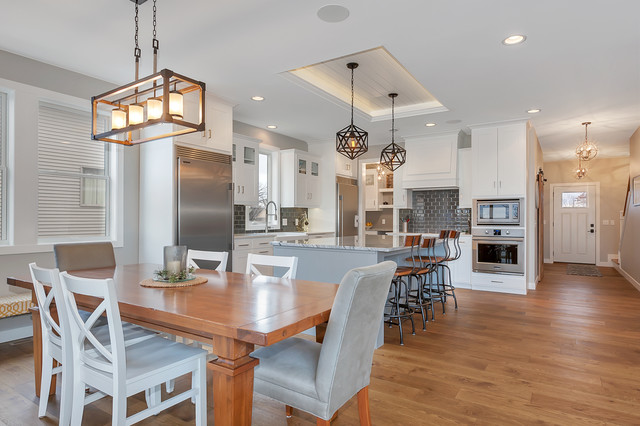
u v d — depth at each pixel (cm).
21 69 346
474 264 581
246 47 326
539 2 256
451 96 449
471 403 231
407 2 256
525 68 366
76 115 395
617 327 387
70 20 284
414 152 651
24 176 348
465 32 298
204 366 190
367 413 185
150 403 209
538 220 660
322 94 455
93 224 408
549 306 477
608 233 891
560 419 214
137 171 439
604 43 314
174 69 374
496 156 566
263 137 625
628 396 241
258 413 222
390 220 801
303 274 376
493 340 347
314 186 698
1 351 313
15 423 208
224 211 470
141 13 273
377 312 174
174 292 203
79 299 202
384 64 406
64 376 190
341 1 256
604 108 493
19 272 345
